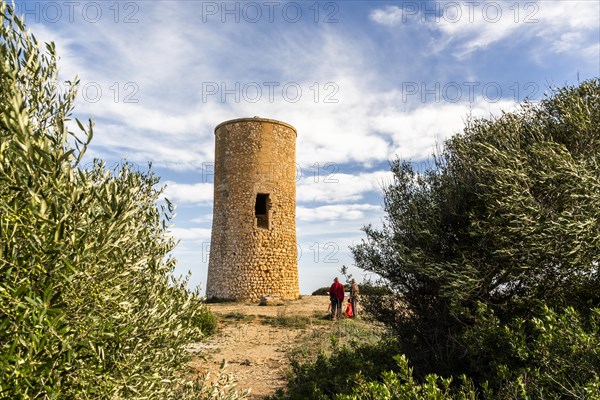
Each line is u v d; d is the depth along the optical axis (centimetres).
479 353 403
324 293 2748
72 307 214
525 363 366
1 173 189
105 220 223
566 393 306
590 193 389
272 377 753
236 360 876
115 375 243
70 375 217
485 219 451
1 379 185
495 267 443
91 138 226
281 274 2133
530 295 463
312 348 932
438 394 332
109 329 229
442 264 452
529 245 407
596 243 380
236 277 2061
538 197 430
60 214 200
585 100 475
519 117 519
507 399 320
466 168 494
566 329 338
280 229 2172
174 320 327
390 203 570
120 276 251
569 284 449
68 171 209
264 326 1319
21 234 206
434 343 497
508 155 438
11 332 194
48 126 256
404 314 554
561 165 402
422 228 495
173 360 333
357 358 550
